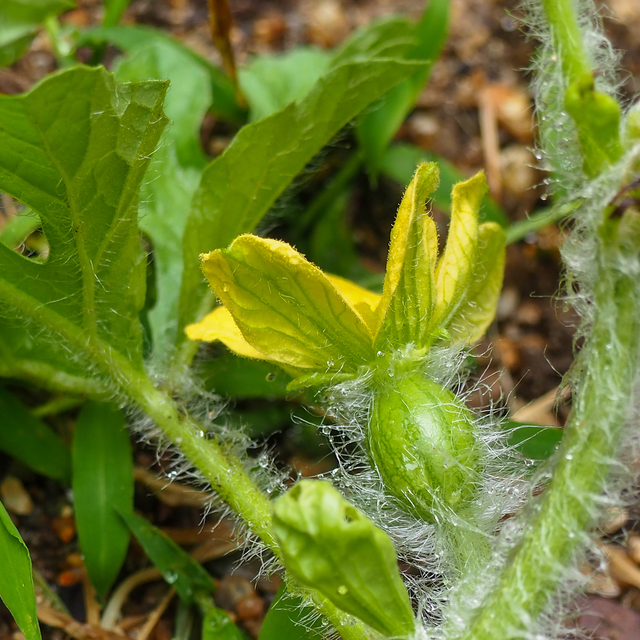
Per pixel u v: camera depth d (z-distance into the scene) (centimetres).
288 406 22
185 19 28
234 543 21
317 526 16
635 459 18
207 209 20
